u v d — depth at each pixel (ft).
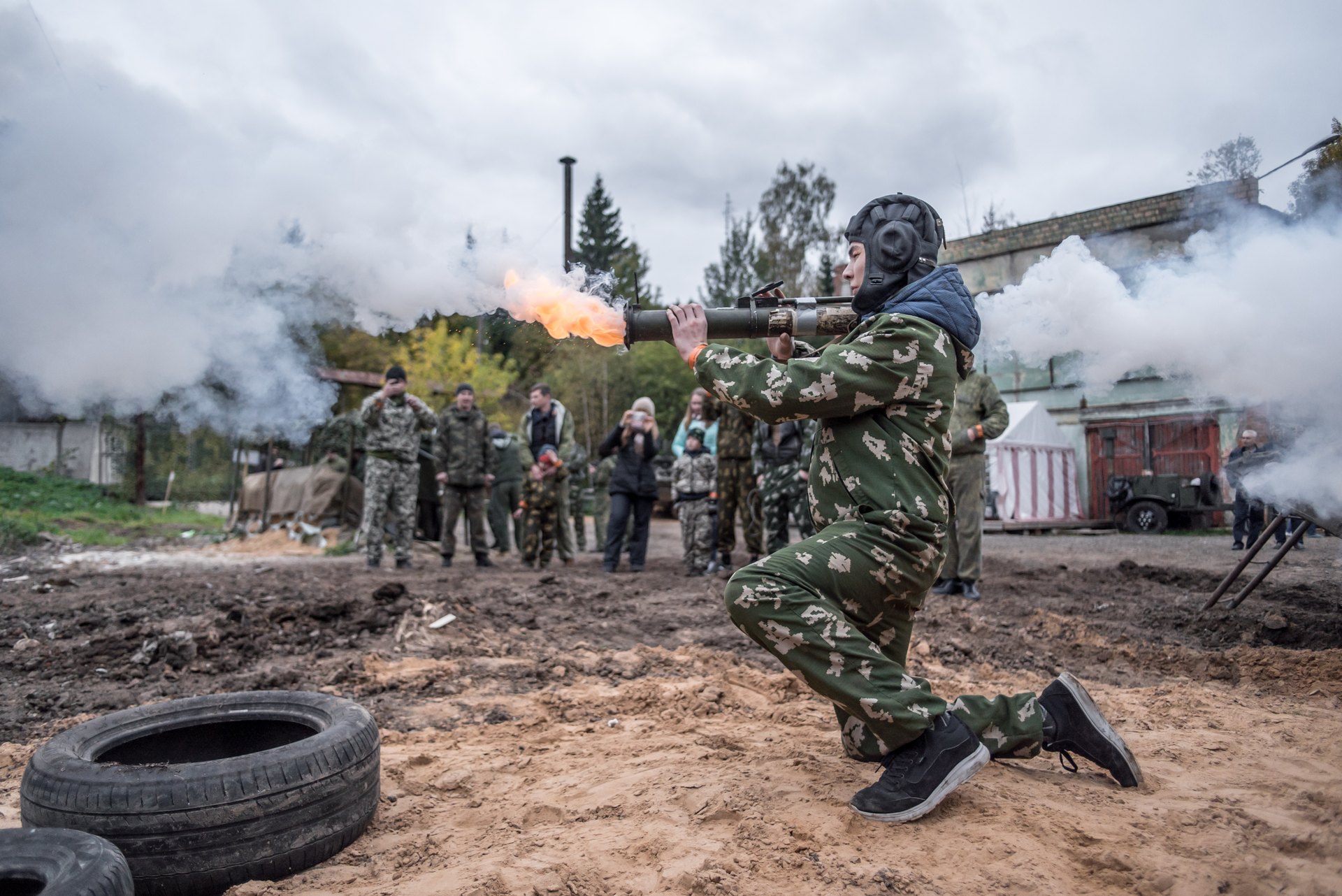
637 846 8.00
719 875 7.20
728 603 8.33
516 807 9.36
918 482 8.36
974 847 7.63
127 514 59.67
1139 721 12.21
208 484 75.46
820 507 8.94
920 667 16.03
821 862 7.38
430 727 13.01
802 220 139.95
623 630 19.75
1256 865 7.22
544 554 33.58
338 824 8.33
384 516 33.04
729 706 13.55
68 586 26.71
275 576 29.96
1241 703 13.44
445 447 33.71
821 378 8.16
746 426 30.83
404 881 7.63
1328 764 10.17
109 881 6.17
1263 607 19.69
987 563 32.60
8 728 12.92
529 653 17.70
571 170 76.69
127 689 14.98
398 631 18.74
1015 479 57.21
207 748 9.88
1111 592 24.00
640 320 9.53
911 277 9.01
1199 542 44.11
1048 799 8.79
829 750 10.59
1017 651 17.30
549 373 96.68
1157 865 7.20
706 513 29.94
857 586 8.27
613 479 31.50
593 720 13.15
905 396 8.26
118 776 7.61
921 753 8.21
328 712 9.44
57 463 66.39
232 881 7.66
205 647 17.21
